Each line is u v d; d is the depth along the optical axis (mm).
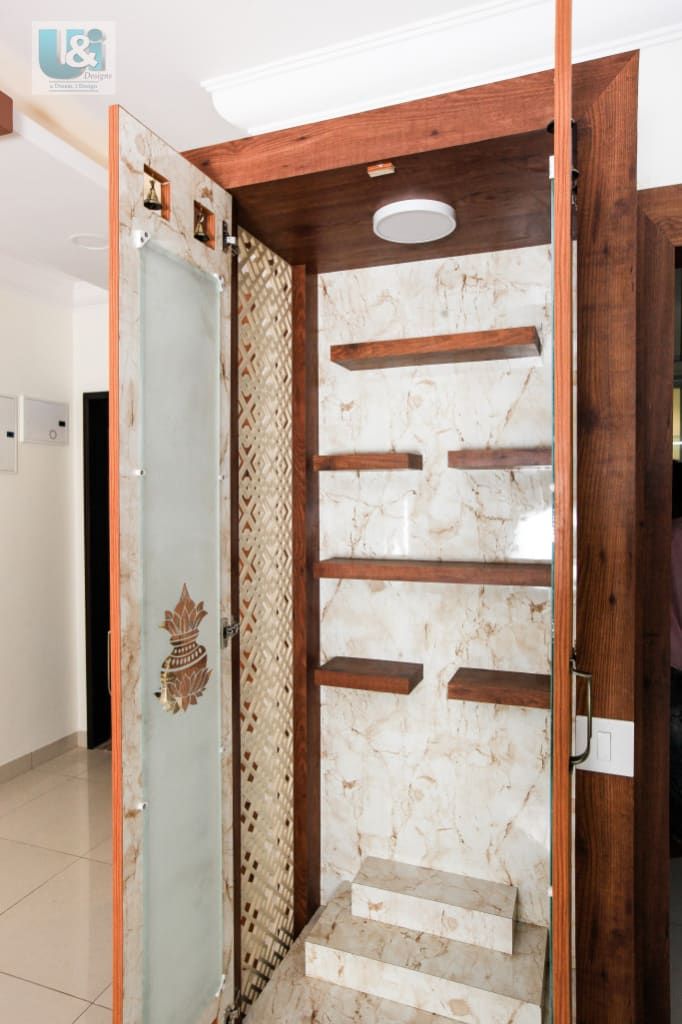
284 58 2021
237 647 1875
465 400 2174
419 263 2225
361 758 2307
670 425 1675
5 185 2242
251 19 1835
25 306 3605
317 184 1681
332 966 1982
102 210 2430
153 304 1461
